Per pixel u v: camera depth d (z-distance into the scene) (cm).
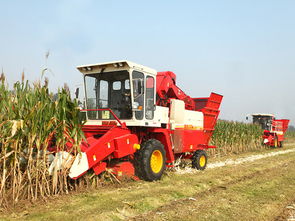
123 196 537
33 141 498
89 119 739
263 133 2080
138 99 685
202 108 1010
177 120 838
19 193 477
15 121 455
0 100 483
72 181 580
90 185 592
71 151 534
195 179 739
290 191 638
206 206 504
